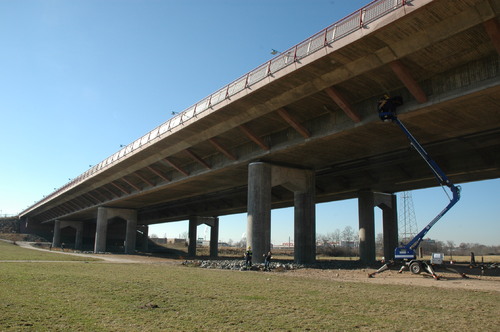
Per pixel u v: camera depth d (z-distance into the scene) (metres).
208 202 77.12
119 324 9.29
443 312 11.51
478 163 36.19
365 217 48.44
